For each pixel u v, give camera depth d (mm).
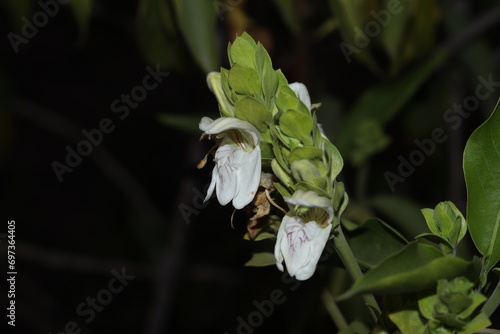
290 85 511
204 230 1370
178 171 1521
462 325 495
